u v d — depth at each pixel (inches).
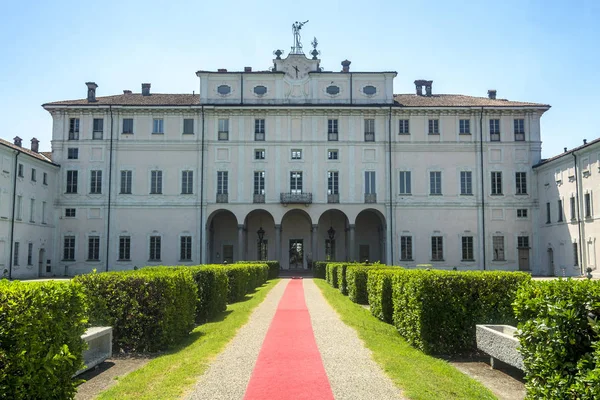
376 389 323.3
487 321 438.3
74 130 2021.4
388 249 1987.0
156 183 2007.9
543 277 1856.5
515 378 366.0
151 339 458.0
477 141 2023.9
